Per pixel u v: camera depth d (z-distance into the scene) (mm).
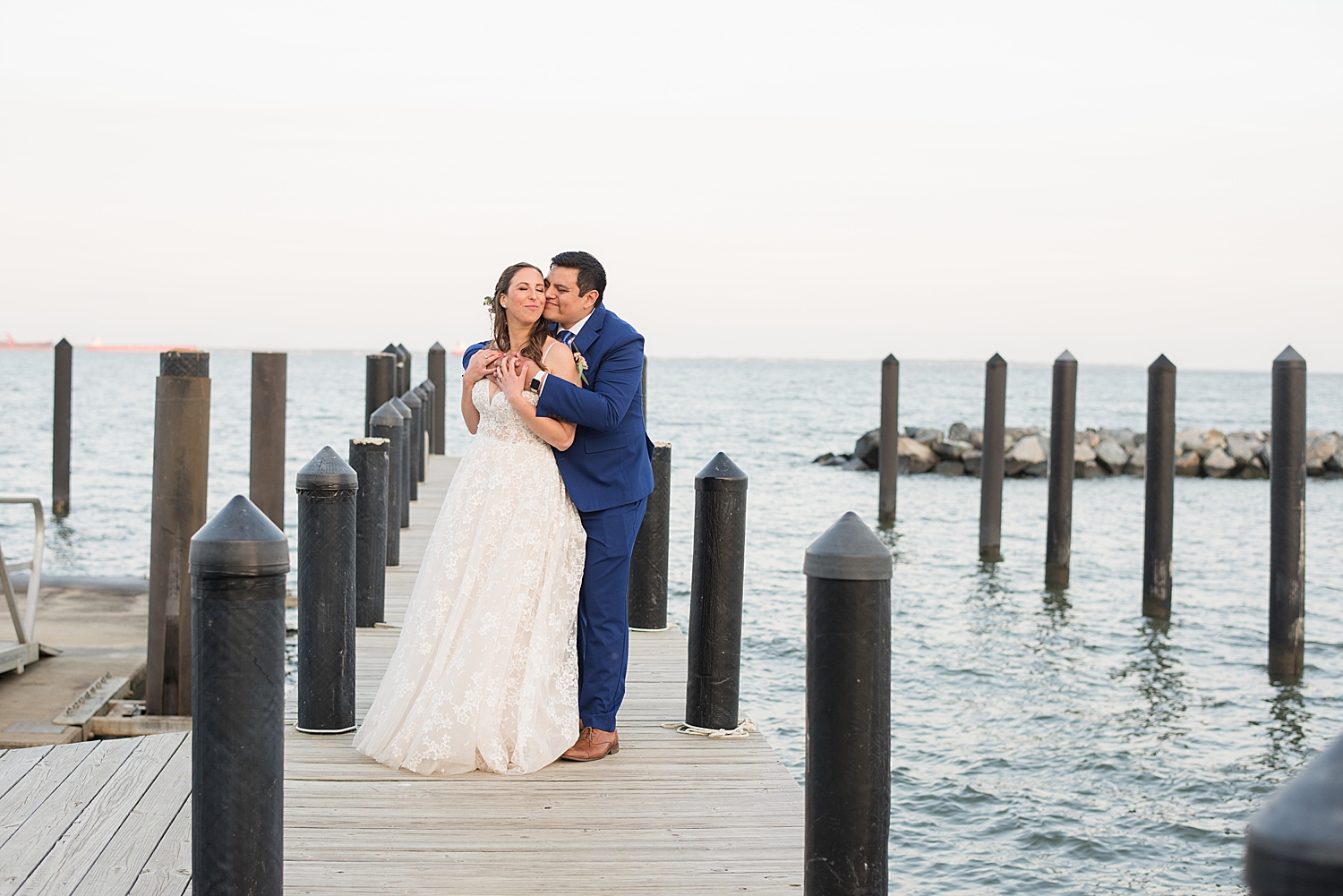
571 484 3850
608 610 3916
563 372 3762
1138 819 6344
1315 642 10641
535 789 3607
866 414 62344
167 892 2949
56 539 16234
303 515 4094
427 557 3967
